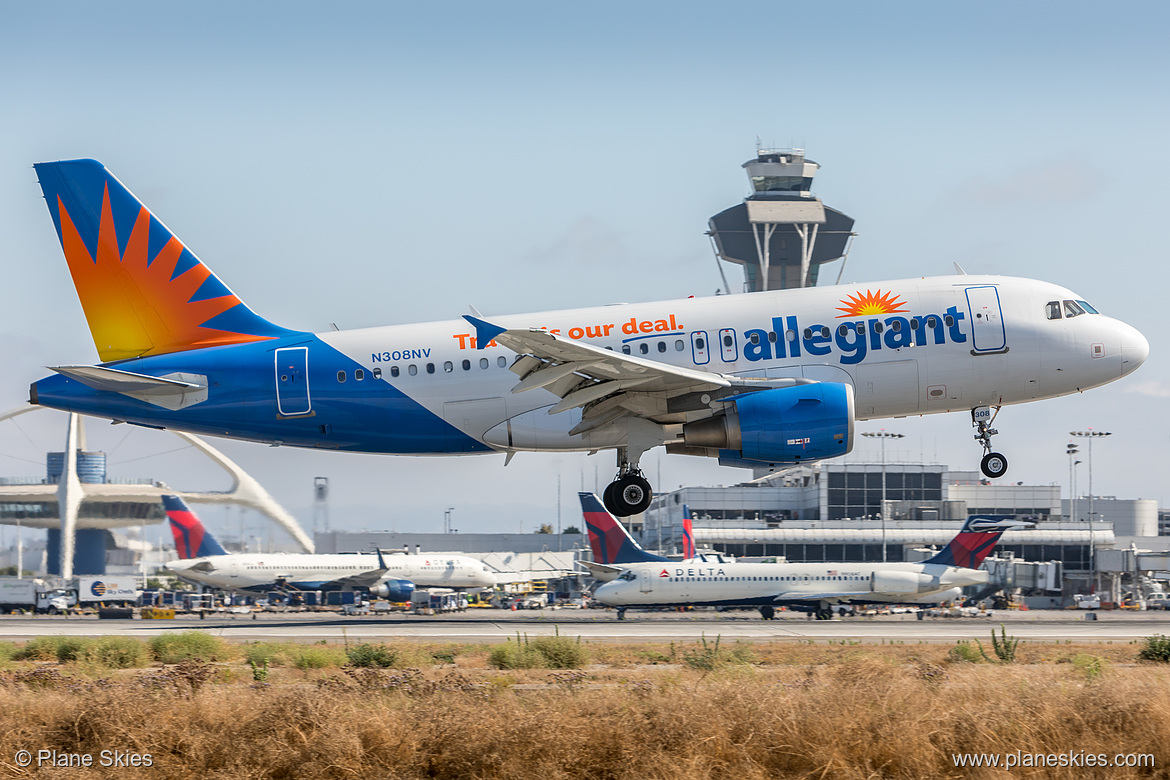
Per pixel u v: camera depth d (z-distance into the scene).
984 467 117.81
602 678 94.19
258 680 88.25
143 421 120.12
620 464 118.50
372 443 119.19
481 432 117.31
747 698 62.03
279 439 120.00
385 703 67.38
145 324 121.31
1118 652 133.00
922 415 117.00
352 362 117.50
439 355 117.19
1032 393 115.75
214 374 118.31
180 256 121.44
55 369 111.94
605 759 56.56
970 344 113.31
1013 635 166.50
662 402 110.12
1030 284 117.06
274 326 122.31
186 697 66.62
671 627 185.88
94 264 121.06
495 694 68.75
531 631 173.00
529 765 56.22
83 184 121.00
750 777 54.62
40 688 78.81
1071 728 60.16
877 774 55.25
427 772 58.28
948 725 59.31
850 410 107.25
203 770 58.28
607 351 100.81
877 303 114.69
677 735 57.69
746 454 108.06
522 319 117.81
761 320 114.25
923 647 138.38
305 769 56.84
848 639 156.50
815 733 57.41
